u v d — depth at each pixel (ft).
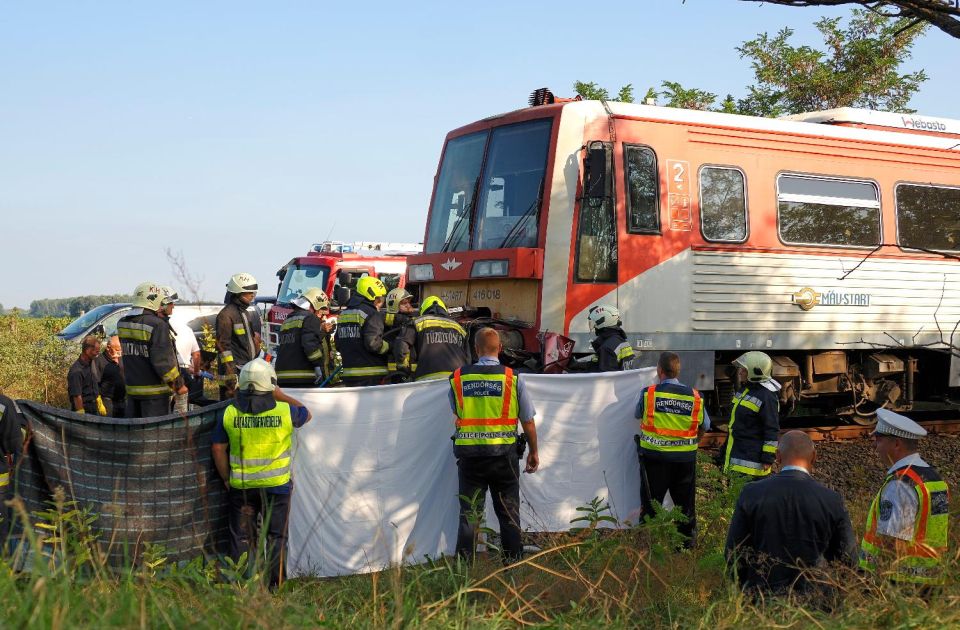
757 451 23.04
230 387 28.99
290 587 18.81
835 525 15.88
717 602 16.19
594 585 16.89
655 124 33.55
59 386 49.03
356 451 21.72
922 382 43.86
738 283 35.19
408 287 37.01
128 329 26.96
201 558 18.75
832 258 37.76
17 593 12.68
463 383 21.11
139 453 19.81
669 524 20.06
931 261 40.83
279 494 19.61
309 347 28.96
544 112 32.42
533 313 31.32
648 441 22.85
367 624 14.78
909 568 15.42
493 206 33.24
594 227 31.86
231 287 29.86
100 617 11.78
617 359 27.20
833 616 14.87
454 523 22.49
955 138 42.57
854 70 61.67
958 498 22.70
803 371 38.50
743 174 35.60
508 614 15.14
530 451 21.90
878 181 39.47
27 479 19.08
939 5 19.10
